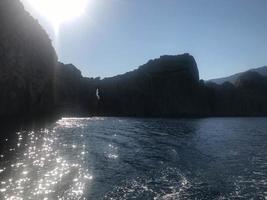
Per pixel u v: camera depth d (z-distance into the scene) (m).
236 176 32.59
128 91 152.12
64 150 45.66
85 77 154.75
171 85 155.25
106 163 38.44
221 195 26.56
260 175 33.03
